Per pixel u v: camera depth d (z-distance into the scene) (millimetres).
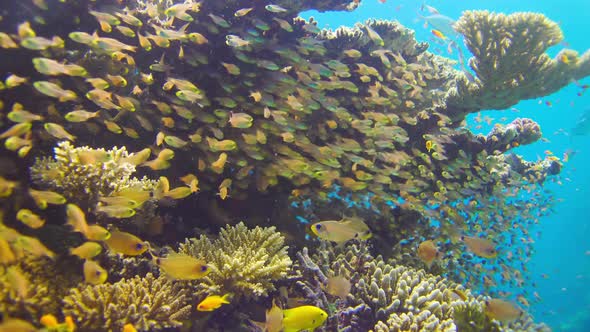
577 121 3875
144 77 822
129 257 657
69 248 586
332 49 1147
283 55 945
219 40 924
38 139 720
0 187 565
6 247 489
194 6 890
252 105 890
